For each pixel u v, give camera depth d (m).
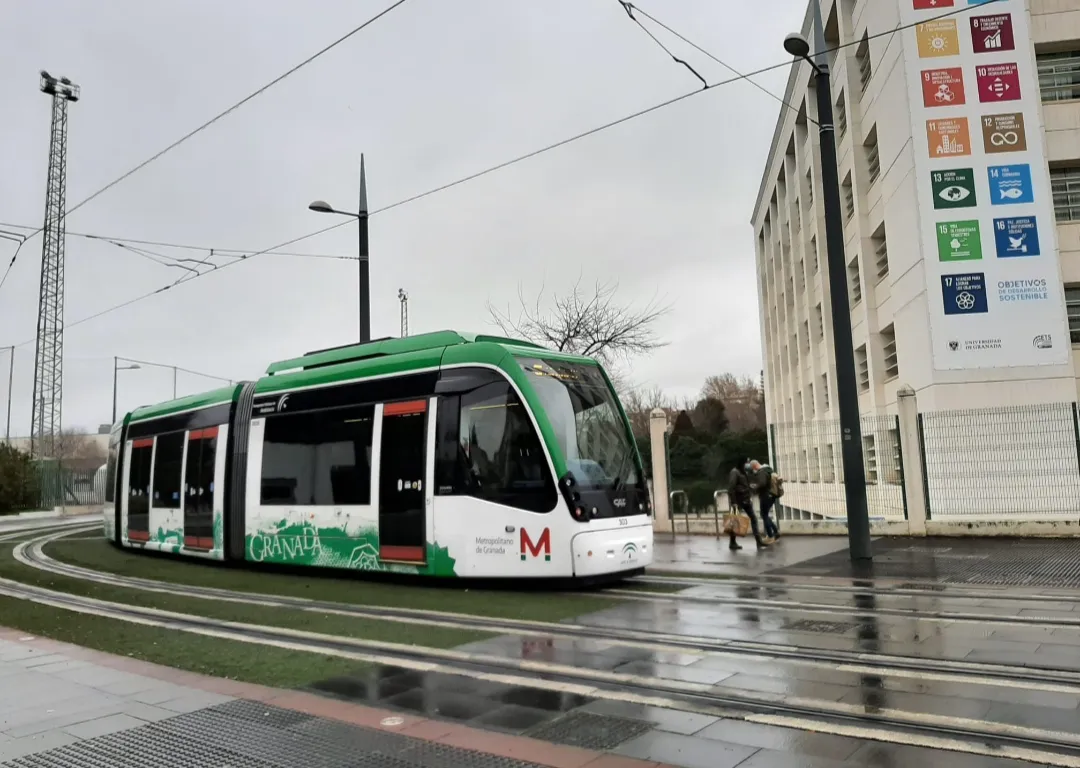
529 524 11.15
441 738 5.14
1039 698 5.66
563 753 4.82
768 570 12.87
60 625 9.78
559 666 7.00
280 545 14.16
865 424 18.28
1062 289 19.22
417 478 12.24
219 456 15.90
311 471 13.81
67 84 45.41
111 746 5.12
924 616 8.66
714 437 50.22
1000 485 16.58
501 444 11.52
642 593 10.96
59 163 45.41
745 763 4.60
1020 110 19.84
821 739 4.98
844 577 11.87
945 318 19.39
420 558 12.05
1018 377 18.98
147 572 15.52
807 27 29.70
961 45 20.20
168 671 7.10
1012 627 7.98
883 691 5.95
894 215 21.84
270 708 5.87
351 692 6.32
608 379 12.94
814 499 20.75
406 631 8.77
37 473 44.03
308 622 9.57
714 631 8.31
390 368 13.00
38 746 5.14
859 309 26.91
